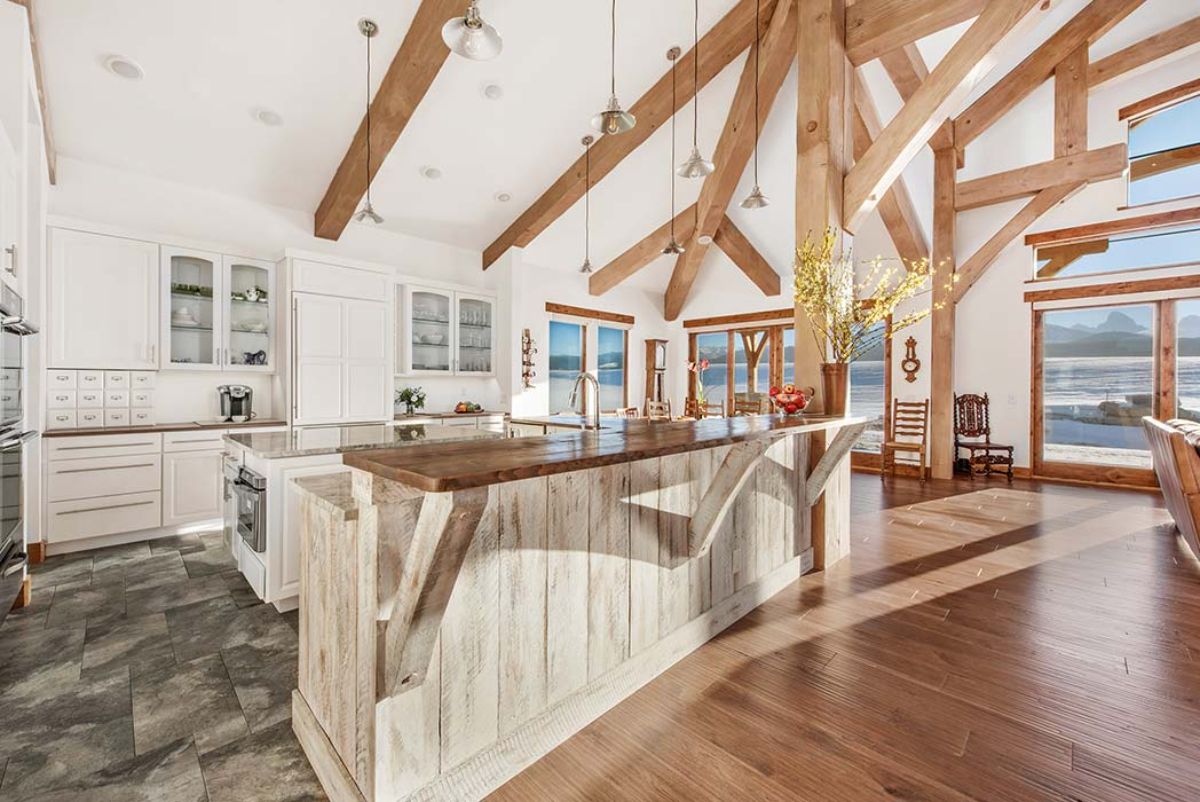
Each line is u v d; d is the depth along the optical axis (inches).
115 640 95.4
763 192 250.2
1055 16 210.7
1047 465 249.3
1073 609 107.3
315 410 180.1
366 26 137.3
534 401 279.4
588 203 243.0
